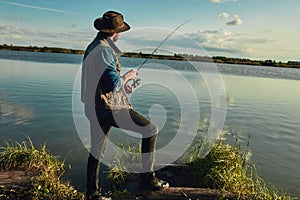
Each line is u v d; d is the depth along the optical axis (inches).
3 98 386.3
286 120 347.6
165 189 139.3
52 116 299.7
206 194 135.5
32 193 130.6
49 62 1296.8
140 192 136.9
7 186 134.5
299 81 1098.7
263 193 138.5
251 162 200.5
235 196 133.8
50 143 217.9
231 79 972.6
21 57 1624.0
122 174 161.3
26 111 317.4
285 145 245.4
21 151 167.2
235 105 439.8
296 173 185.8
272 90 709.3
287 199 144.3
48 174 151.8
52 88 500.4
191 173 166.2
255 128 298.2
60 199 131.0
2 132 239.5
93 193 126.4
